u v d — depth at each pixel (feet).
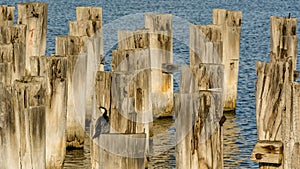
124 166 43.57
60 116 67.00
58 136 67.10
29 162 52.24
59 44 74.54
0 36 75.51
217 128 51.13
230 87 93.04
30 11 86.84
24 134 51.72
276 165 51.44
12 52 69.05
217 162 51.34
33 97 52.06
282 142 51.24
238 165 71.97
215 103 51.01
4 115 50.57
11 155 51.06
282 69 57.36
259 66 58.03
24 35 77.00
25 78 54.24
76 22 87.66
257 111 58.18
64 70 67.05
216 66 62.03
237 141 80.53
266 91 57.52
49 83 66.49
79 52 75.05
